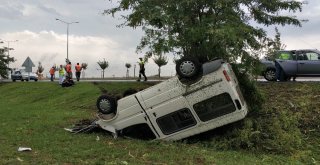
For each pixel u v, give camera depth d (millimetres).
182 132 12008
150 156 10242
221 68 11594
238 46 14047
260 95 14328
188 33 15031
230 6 15648
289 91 17047
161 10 15891
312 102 15070
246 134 11742
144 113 12273
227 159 10477
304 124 13383
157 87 12117
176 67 11773
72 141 12000
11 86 39469
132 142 11969
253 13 16562
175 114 12023
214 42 14102
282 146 11727
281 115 13477
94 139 12328
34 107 23969
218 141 12062
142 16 16250
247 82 14188
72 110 21672
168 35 15797
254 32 14992
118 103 12586
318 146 12094
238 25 14727
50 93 30719
